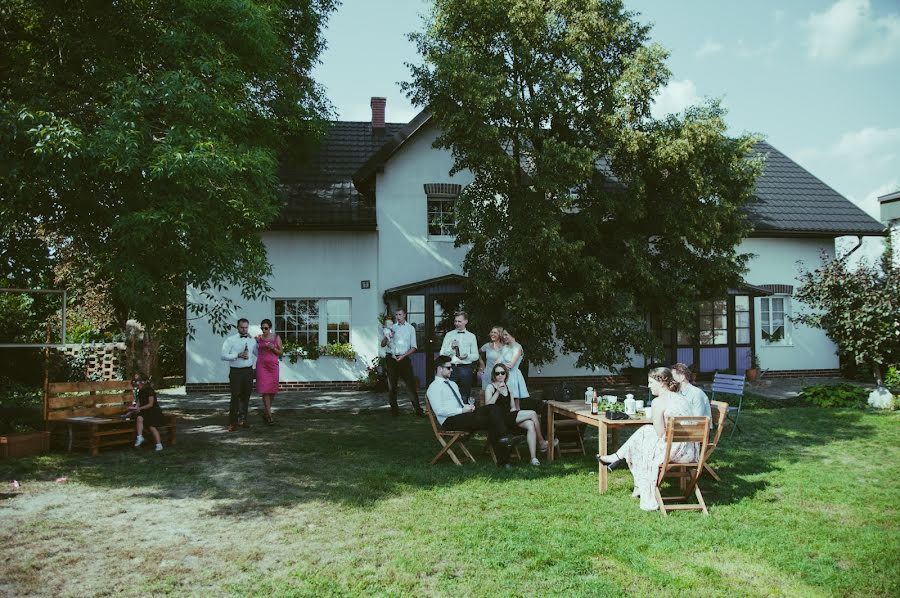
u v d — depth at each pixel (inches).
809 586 164.7
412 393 465.1
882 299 486.9
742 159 574.9
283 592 158.2
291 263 644.7
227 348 402.0
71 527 208.8
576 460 315.6
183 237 310.7
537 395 557.6
